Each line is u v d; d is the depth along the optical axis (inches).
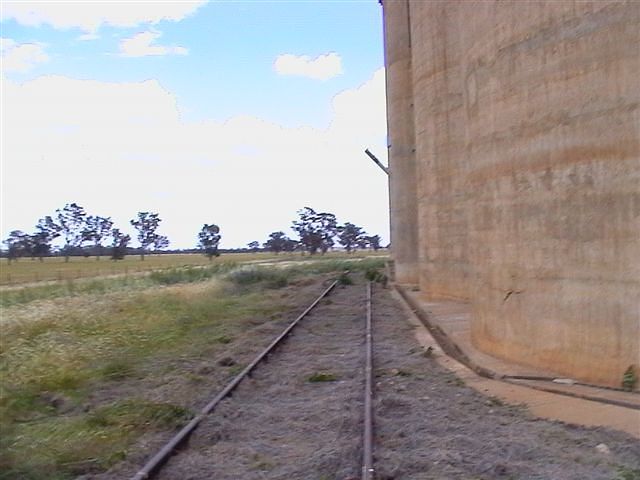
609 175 362.3
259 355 542.9
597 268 372.8
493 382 412.8
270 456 288.2
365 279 1652.3
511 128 434.3
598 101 364.8
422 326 738.2
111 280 1583.4
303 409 369.4
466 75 514.0
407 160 1306.6
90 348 588.1
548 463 257.3
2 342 618.2
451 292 923.4
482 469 249.3
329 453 274.8
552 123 394.6
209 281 1515.7
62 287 1337.4
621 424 305.6
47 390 451.8
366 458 257.8
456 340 581.6
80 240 4731.8
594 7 363.9
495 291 473.7
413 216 1318.9
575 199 382.9
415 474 249.3
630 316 356.5
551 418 324.2
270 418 352.2
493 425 313.9
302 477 256.2
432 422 323.0
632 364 356.8
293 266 2358.5
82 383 473.4
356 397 381.4
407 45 1273.4
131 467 278.8
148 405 370.9
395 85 1307.8
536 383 393.4
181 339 683.4
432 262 979.3
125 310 870.4
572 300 390.0
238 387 430.6
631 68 347.6
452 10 887.1
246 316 889.5
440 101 922.1
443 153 924.0
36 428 350.9
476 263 517.7
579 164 378.3
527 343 431.5
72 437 325.1
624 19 349.1
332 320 828.0
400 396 383.2
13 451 293.0
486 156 474.9
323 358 546.0
